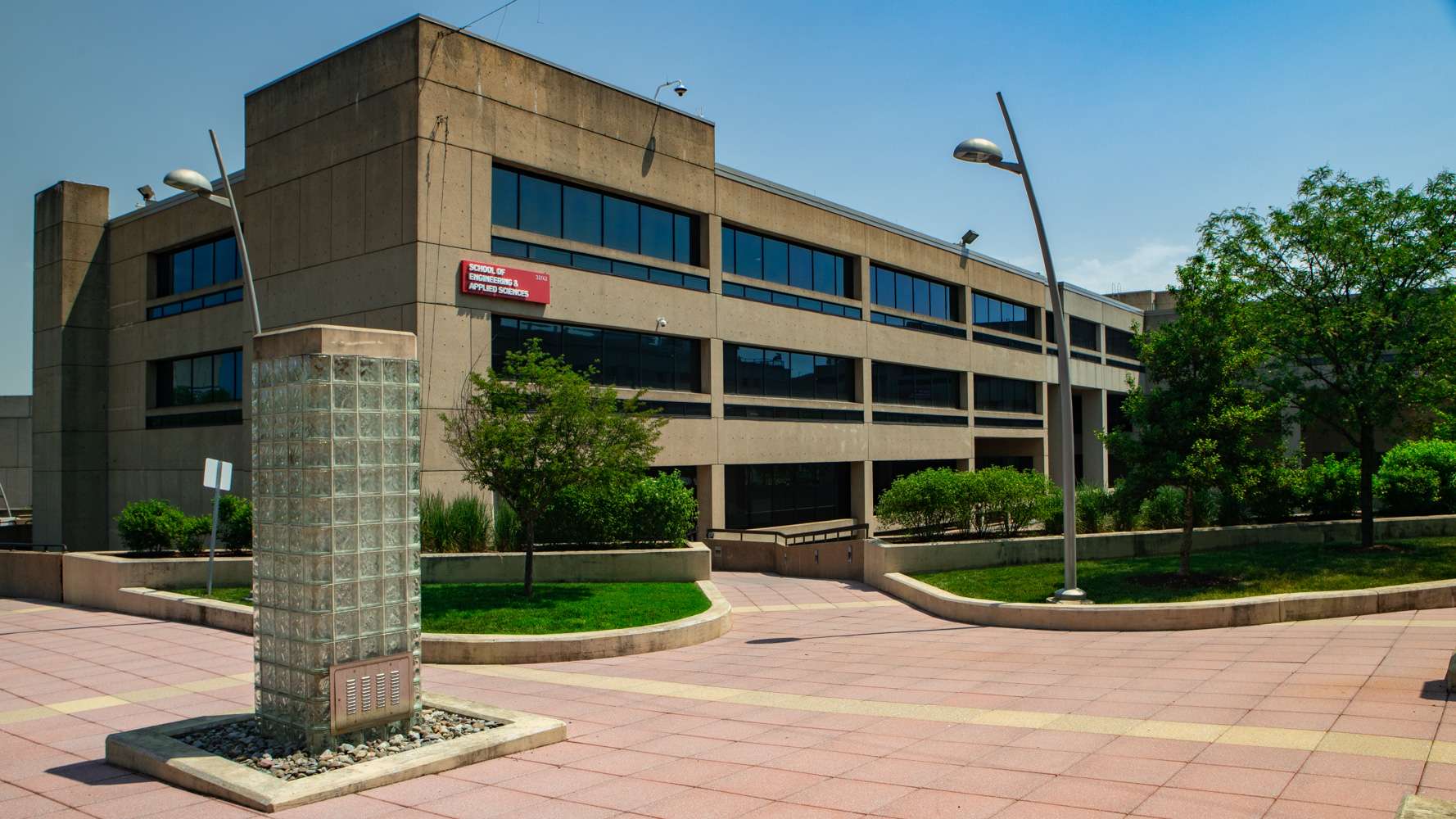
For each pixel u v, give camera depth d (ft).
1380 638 37.50
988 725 27.35
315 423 25.44
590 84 75.61
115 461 96.68
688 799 21.68
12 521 125.59
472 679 37.73
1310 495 76.79
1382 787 19.71
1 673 38.22
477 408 54.70
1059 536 68.23
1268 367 67.26
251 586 57.26
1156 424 53.52
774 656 42.01
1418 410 64.95
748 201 90.07
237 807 21.71
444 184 65.31
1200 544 68.28
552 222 73.51
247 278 54.80
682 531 67.56
